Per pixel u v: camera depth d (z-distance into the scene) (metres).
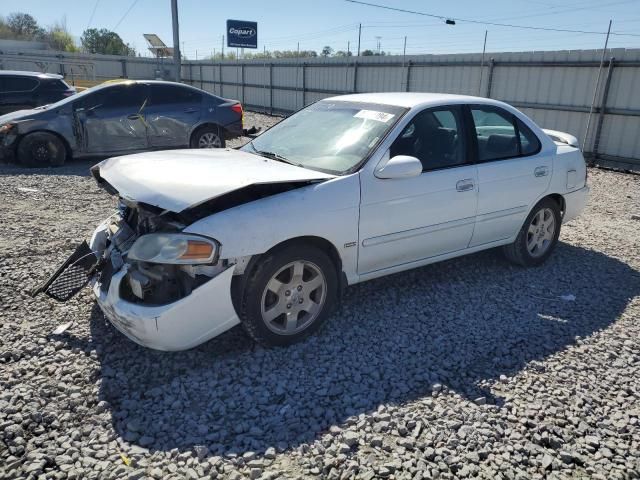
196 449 2.59
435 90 16.34
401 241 4.04
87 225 6.25
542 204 5.08
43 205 7.14
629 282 4.95
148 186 3.34
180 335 3.17
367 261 3.90
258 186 3.48
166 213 3.36
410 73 17.31
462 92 15.33
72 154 10.05
